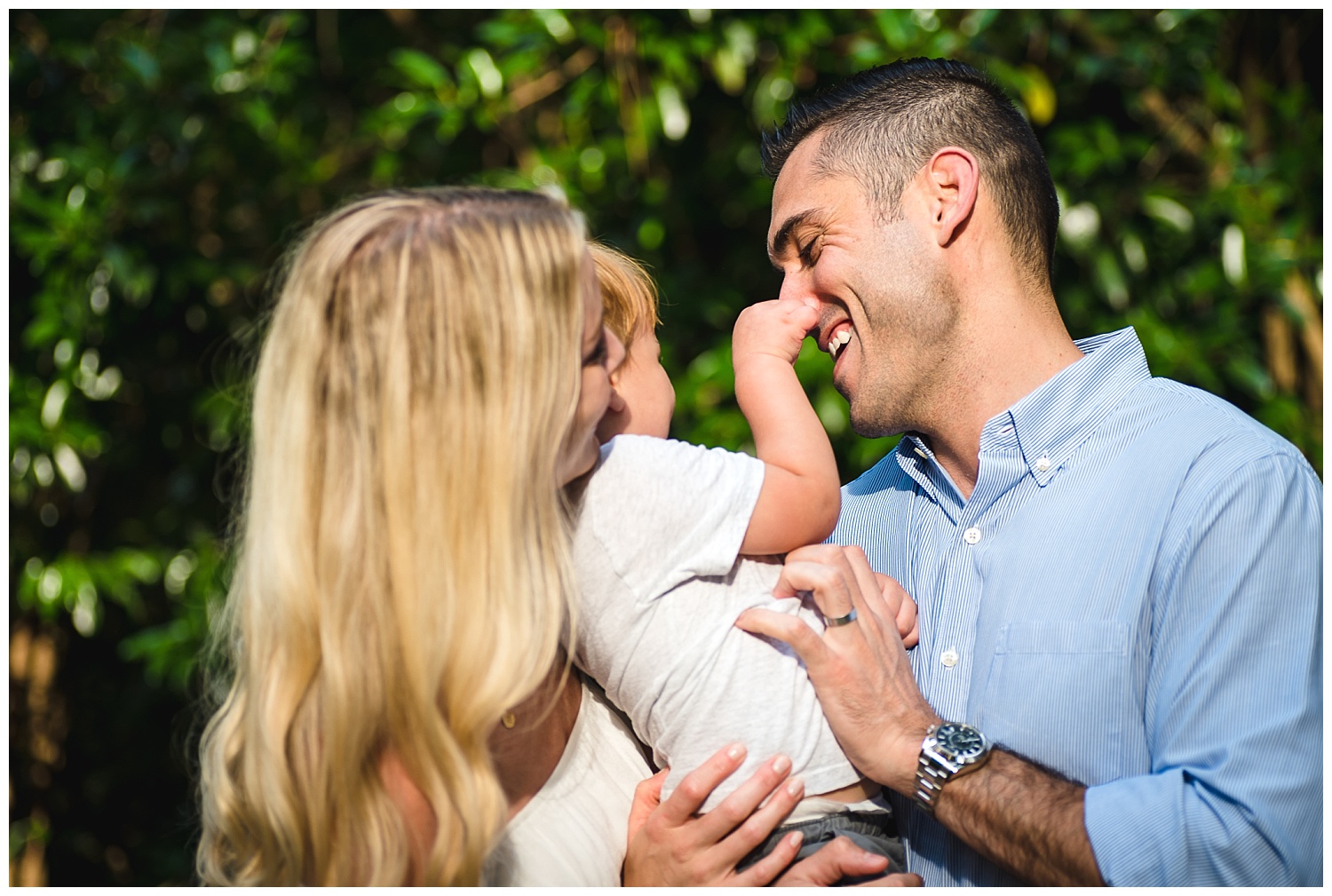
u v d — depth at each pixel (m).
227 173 4.12
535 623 1.35
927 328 1.78
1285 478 1.52
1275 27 3.99
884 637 1.54
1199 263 3.75
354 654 1.36
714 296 3.84
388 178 4.01
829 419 3.48
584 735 1.54
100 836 4.44
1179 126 3.81
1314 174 3.70
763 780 1.42
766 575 1.53
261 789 1.39
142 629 4.46
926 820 1.62
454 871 1.32
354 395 1.37
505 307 1.37
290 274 1.46
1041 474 1.69
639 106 3.65
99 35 3.96
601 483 1.47
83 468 4.03
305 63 4.04
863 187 1.82
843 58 3.61
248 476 1.66
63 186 3.78
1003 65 3.42
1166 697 1.49
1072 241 3.52
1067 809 1.42
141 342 4.22
